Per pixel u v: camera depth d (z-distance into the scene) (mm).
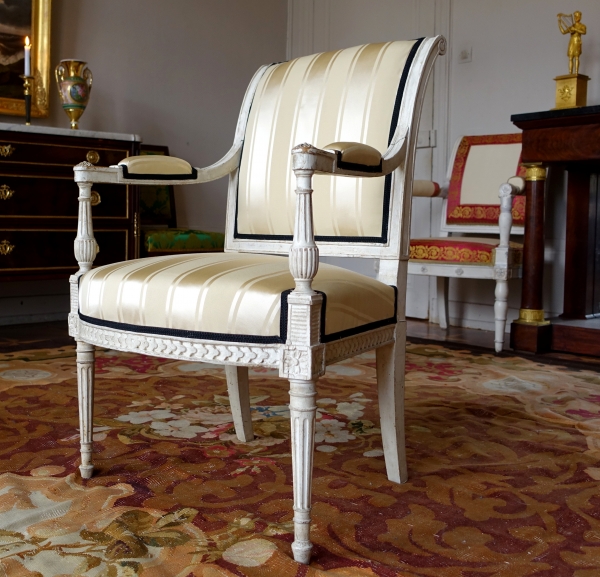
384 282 1542
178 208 4566
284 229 1676
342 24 4785
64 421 2039
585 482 1635
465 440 1938
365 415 2162
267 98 1757
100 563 1194
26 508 1416
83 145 3354
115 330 1395
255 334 1217
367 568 1195
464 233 4086
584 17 3674
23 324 3922
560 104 3270
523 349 3309
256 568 1191
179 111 4523
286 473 1652
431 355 3188
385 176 1540
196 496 1508
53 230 3303
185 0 4492
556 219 3783
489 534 1350
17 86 3795
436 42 1600
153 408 2191
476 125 4141
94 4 4078
